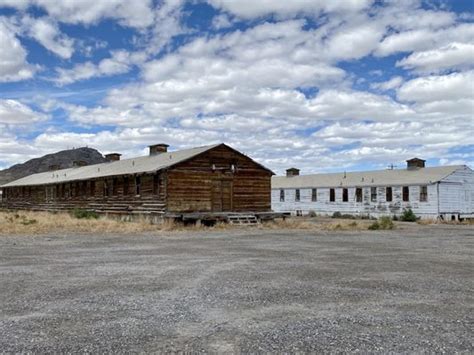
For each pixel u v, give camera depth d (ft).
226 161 102.89
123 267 38.47
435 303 26.17
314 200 166.71
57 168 194.49
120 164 130.31
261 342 19.22
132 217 106.11
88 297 27.30
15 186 179.11
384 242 62.03
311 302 26.20
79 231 74.59
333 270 37.42
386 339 19.67
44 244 56.08
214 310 24.34
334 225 95.71
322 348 18.53
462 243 61.31
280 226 92.07
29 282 31.91
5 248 51.80
